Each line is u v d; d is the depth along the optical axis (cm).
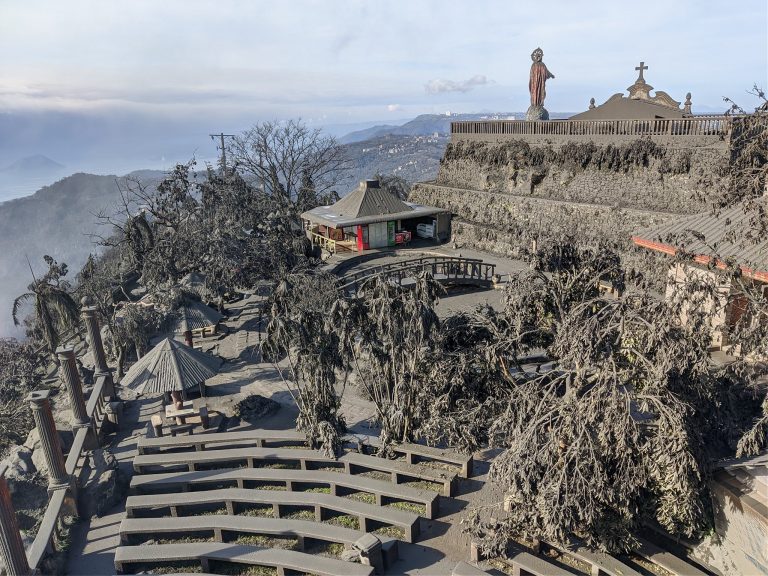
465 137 3819
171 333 1945
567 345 930
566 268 1184
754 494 869
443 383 1123
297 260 2800
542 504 867
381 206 3419
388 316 1199
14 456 1497
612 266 1180
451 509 1170
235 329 2319
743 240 1212
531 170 3231
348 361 1397
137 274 3319
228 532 1160
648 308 923
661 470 851
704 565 972
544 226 2916
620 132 2858
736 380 1082
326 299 1762
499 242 3189
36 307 1928
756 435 946
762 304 1062
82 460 1384
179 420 1511
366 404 1623
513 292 1147
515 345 1128
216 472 1268
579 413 862
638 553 986
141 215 2884
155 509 1236
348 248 3372
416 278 1245
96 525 1200
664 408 843
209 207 3375
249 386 1788
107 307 2434
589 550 968
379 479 1273
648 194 2686
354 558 1019
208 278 2416
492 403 1113
